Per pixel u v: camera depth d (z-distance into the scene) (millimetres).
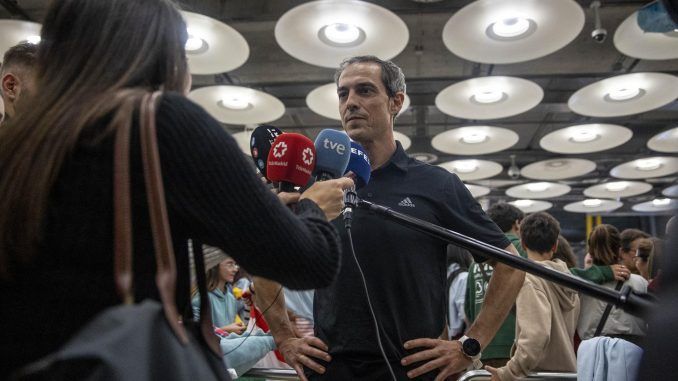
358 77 1655
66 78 776
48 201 698
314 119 7277
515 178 9172
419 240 1498
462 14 3387
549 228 2830
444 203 1550
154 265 703
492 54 3770
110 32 800
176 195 715
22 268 695
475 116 4992
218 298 2773
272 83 5926
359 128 1618
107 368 541
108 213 698
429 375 1430
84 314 674
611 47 5605
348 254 1489
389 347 1404
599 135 5930
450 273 3652
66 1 824
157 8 851
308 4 3232
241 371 1806
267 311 1577
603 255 3064
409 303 1450
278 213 753
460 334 3521
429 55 5777
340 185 1015
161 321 634
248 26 5242
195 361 643
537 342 2189
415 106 6512
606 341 1652
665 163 7090
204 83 6211
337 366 1434
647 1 4363
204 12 4637
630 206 10875
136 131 713
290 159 1116
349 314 1452
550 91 6441
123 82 767
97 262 689
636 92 4805
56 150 702
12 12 4617
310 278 786
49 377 548
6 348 672
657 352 508
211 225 719
